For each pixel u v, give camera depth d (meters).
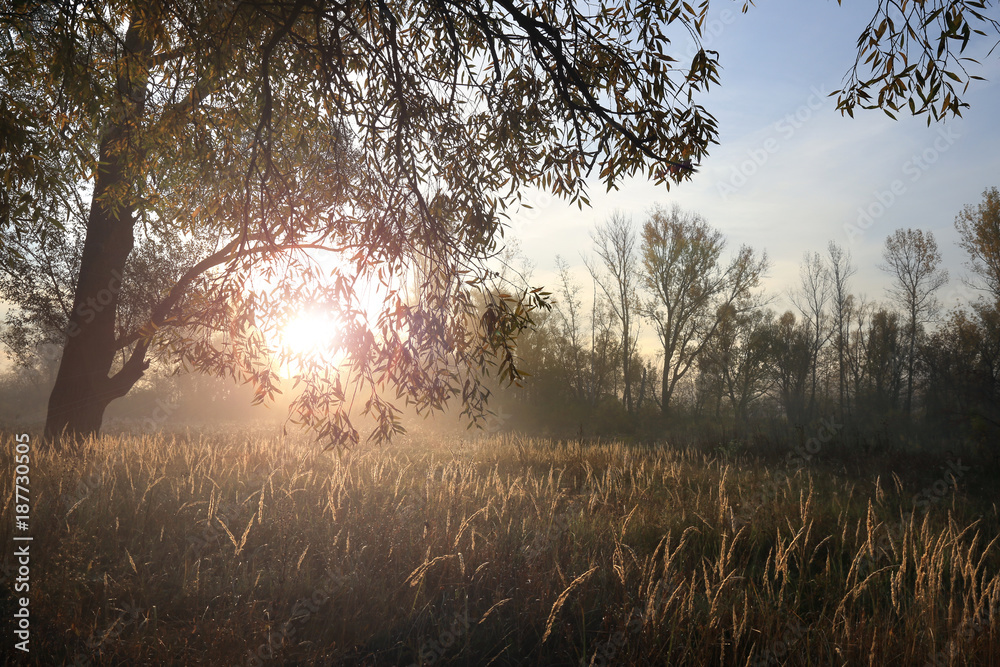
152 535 4.83
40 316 13.73
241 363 4.38
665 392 37.81
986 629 3.50
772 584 4.46
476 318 4.06
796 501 7.45
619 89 5.38
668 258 37.97
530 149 5.94
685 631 3.59
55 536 4.54
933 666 3.29
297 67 5.67
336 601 3.90
